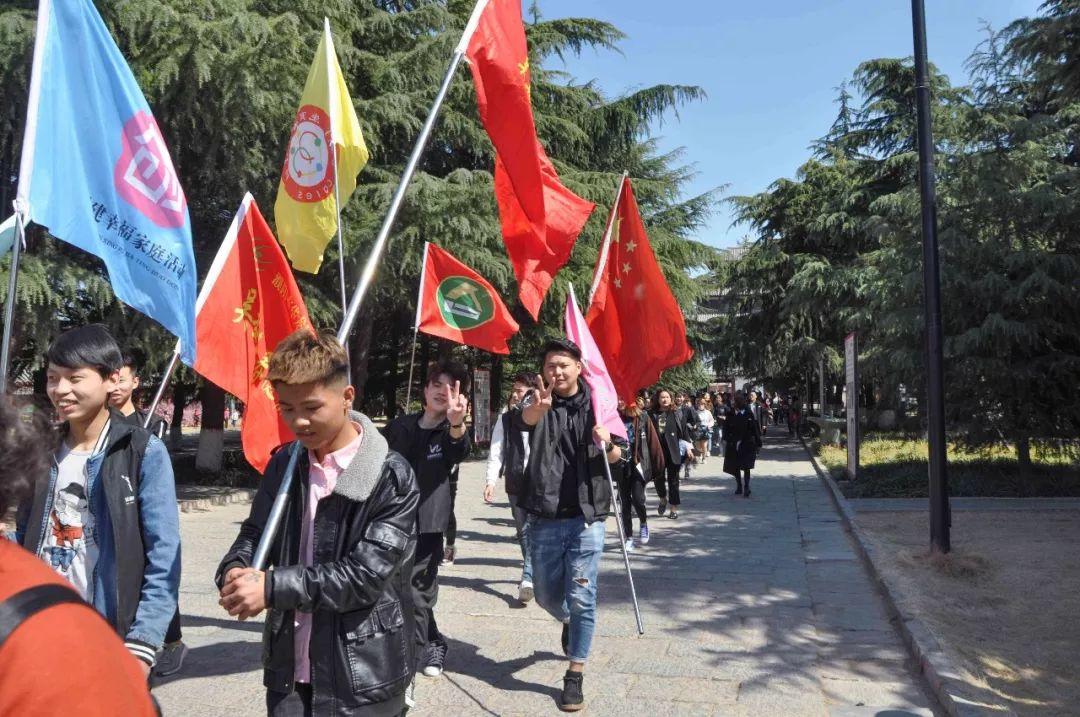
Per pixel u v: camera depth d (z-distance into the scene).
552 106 21.95
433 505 5.05
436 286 6.72
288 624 2.54
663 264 23.39
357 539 2.53
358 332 18.72
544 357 4.76
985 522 10.71
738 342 32.81
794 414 37.91
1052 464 15.08
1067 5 10.14
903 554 8.48
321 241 5.41
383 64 16.47
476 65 4.93
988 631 6.08
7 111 10.18
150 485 2.92
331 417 2.54
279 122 13.05
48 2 3.61
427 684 5.07
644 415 10.32
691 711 4.67
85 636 1.14
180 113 11.47
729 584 7.79
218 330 4.67
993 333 13.16
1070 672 5.25
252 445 4.73
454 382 5.02
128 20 10.34
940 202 14.41
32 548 2.82
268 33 11.41
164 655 4.37
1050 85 10.81
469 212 15.88
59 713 1.08
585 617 4.66
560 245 5.99
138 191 3.77
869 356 15.73
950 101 16.62
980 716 4.33
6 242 3.51
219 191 13.80
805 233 31.48
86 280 11.05
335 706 2.47
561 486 4.69
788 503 13.57
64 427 2.96
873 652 5.76
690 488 16.03
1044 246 14.04
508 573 8.23
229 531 10.77
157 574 2.84
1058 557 8.46
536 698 4.84
